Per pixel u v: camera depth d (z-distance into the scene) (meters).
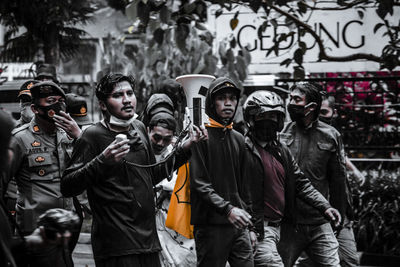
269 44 9.86
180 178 5.14
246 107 5.39
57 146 5.09
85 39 15.31
